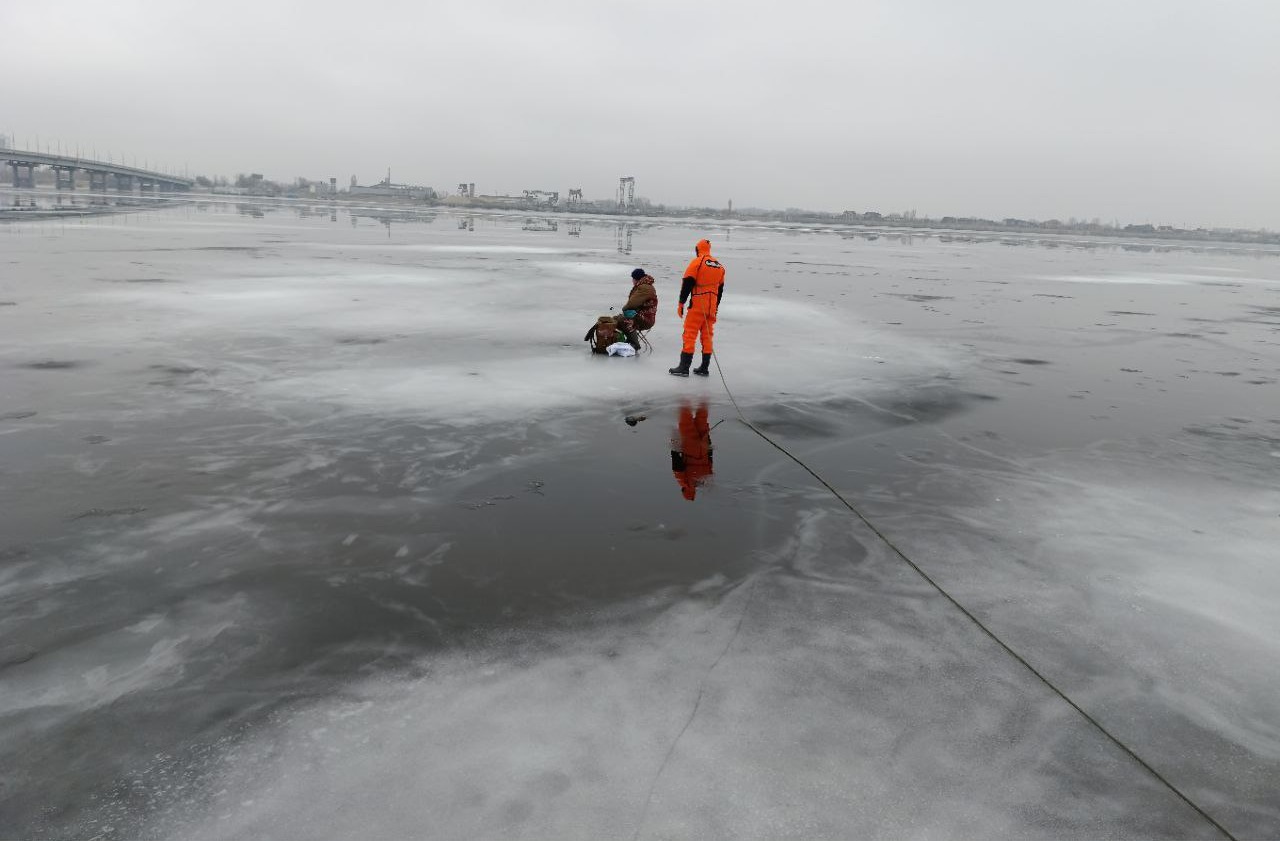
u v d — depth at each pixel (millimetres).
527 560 4027
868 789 2463
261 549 4059
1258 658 3387
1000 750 2691
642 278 10281
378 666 3051
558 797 2371
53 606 3443
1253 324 15977
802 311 15156
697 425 6863
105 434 5898
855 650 3297
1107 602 3852
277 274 17531
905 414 7566
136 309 11922
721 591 3785
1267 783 2598
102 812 2283
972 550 4418
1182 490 5609
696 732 2705
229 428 6164
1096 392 8898
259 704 2801
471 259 24484
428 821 2264
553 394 7734
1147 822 2389
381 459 5562
